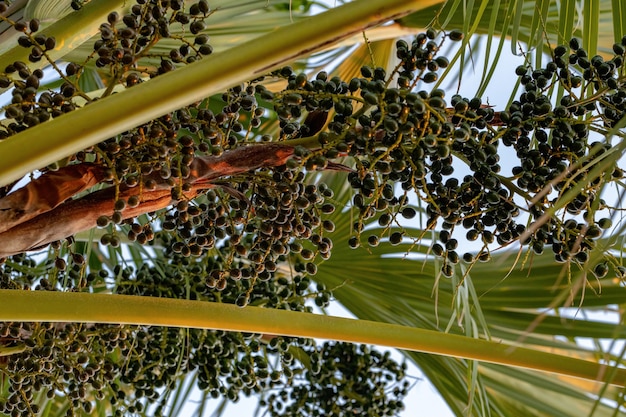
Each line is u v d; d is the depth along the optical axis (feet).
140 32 5.06
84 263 5.28
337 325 4.76
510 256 6.95
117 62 4.96
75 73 5.01
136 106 4.03
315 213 5.06
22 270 6.03
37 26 4.96
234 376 6.32
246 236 6.64
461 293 5.66
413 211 4.97
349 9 4.05
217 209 5.11
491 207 4.92
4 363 5.71
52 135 4.01
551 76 5.05
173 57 5.07
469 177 4.91
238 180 5.01
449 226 4.96
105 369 5.79
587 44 5.65
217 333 6.27
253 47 4.04
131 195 4.89
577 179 4.82
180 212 4.96
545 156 4.88
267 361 6.78
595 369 4.70
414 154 4.75
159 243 6.61
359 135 4.77
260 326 4.73
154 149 4.80
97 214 4.86
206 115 4.94
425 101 4.72
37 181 4.76
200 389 6.32
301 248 5.06
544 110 4.87
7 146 3.99
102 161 4.92
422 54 4.84
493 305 6.91
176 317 4.66
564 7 5.69
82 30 5.47
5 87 4.87
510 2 5.41
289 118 5.03
